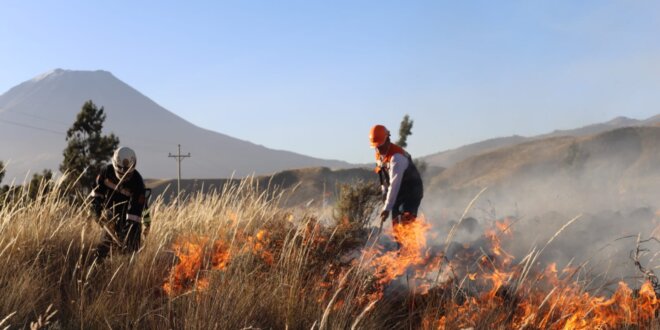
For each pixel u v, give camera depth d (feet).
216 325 14.16
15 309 14.97
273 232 19.60
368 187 27.48
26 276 16.67
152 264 17.69
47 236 19.74
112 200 21.07
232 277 16.51
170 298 15.49
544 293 16.71
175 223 22.85
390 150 22.79
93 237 21.12
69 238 20.48
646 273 16.21
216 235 19.94
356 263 18.16
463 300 16.79
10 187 21.65
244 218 22.08
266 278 17.06
